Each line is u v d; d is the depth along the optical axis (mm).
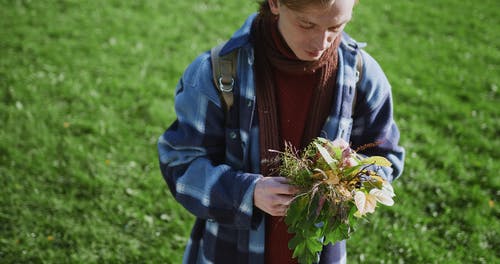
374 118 1655
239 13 6777
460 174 3963
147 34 6051
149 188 3721
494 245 3354
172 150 1668
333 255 1746
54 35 5859
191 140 1612
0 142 4062
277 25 1479
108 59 5426
